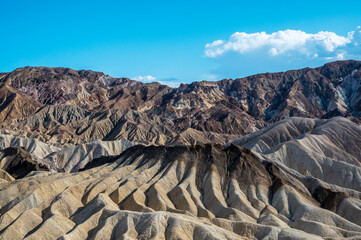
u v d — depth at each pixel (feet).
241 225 381.19
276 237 355.56
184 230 356.79
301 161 632.38
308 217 422.82
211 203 464.65
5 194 469.16
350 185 562.25
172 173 523.70
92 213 415.23
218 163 532.32
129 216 380.37
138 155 589.32
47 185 472.85
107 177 513.04
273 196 485.56
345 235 377.91
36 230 374.63
